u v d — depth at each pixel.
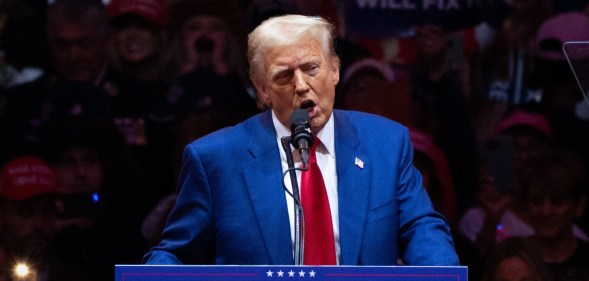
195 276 8.73
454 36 19.80
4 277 17.61
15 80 18.88
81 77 18.95
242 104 19.00
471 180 18.94
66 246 17.75
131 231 17.94
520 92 19.78
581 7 20.16
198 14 19.28
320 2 19.38
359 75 19.36
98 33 19.09
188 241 10.55
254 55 10.29
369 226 10.29
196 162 10.66
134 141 18.66
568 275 17.81
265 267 8.70
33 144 18.42
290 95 10.05
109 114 18.78
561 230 18.14
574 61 9.20
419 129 19.30
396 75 19.41
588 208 18.28
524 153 19.00
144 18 19.12
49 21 19.09
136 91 18.94
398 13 19.77
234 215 10.41
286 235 10.26
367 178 10.47
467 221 18.47
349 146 10.62
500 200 18.58
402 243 10.52
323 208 10.28
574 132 19.09
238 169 10.59
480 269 17.69
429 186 18.48
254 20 18.92
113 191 18.20
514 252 17.48
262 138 10.70
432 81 19.53
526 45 19.83
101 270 17.67
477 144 19.17
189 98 18.91
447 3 19.80
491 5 20.00
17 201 17.78
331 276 8.66
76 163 18.16
